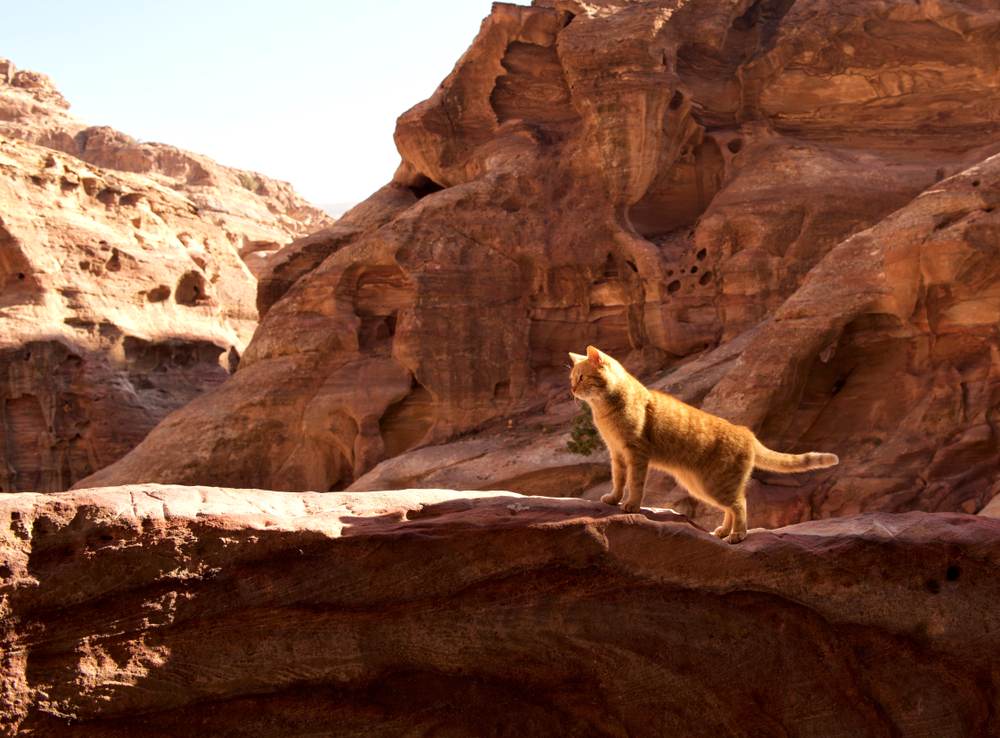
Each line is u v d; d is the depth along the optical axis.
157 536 8.34
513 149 28.06
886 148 27.09
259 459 25.58
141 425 34.31
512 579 8.86
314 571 8.64
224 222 57.44
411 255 25.80
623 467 9.20
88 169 38.88
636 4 26.70
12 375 32.62
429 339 25.39
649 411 8.48
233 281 46.41
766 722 8.91
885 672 9.02
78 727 8.03
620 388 8.27
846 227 24.30
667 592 8.91
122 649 8.20
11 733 7.82
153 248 39.34
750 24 28.20
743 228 24.75
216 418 25.75
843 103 27.31
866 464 18.34
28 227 34.44
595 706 8.93
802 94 27.34
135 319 36.72
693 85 27.25
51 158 36.75
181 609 8.38
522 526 8.78
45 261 34.38
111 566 8.22
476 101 29.38
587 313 26.55
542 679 8.95
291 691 8.63
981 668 9.07
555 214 26.75
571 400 25.11
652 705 8.93
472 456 22.80
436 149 29.73
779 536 9.11
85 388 33.72
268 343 26.62
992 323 18.30
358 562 8.69
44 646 8.02
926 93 26.95
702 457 8.51
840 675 8.95
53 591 8.06
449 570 8.77
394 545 8.70
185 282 40.44
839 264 19.66
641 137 25.86
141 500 8.62
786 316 19.61
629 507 8.78
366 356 26.23
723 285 24.42
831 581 8.94
